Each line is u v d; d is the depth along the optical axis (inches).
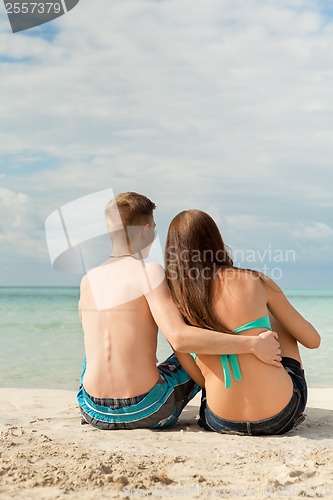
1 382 239.8
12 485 82.7
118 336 122.3
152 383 121.6
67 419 135.0
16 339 445.7
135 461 95.3
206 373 118.8
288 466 91.9
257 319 115.3
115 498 78.0
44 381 243.1
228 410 115.8
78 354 346.6
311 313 892.6
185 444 108.7
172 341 114.7
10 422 131.3
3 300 1456.7
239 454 101.3
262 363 114.1
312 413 141.4
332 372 269.9
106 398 122.0
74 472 87.5
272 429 115.6
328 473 89.1
